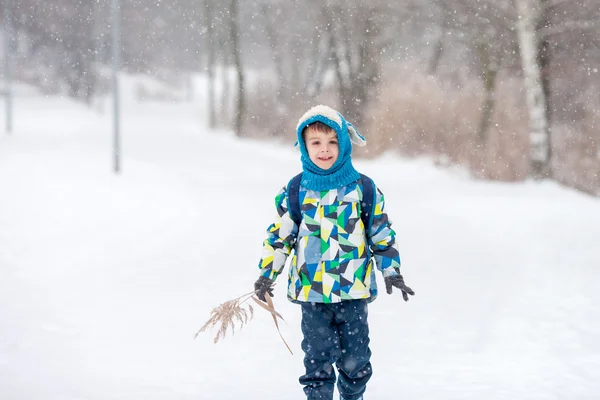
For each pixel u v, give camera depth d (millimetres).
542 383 5883
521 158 26562
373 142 30453
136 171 21688
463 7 29281
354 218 4840
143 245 11555
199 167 25234
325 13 42125
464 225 13953
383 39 38500
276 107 49688
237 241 11906
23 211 14195
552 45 28656
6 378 5844
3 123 48906
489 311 8133
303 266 4848
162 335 7168
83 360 6383
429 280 9570
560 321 7734
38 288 8930
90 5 66938
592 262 10773
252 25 52125
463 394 5629
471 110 29859
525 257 11086
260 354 6691
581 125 31000
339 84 43531
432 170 26688
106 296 8617
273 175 23984
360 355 5004
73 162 23609
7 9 38438
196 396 5570
